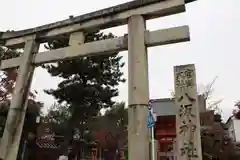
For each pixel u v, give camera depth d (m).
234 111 31.44
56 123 21.77
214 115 25.72
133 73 8.09
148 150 7.31
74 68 19.27
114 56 20.17
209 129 22.62
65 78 20.11
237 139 31.09
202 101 25.84
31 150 23.69
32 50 11.10
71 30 10.54
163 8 8.76
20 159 20.67
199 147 6.56
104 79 20.36
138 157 7.13
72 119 19.72
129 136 7.54
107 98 19.89
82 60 19.31
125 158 28.64
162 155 23.22
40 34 11.30
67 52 10.16
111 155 31.75
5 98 19.58
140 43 8.49
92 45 9.71
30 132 22.09
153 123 7.18
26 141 21.95
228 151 22.64
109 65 20.30
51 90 19.86
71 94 19.14
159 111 25.36
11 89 19.34
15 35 11.98
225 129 25.14
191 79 7.23
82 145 20.39
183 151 6.69
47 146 25.09
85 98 19.56
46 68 19.92
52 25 11.09
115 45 9.23
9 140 9.55
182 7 8.60
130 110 7.77
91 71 19.52
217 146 22.12
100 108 20.62
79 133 20.08
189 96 7.08
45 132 25.34
